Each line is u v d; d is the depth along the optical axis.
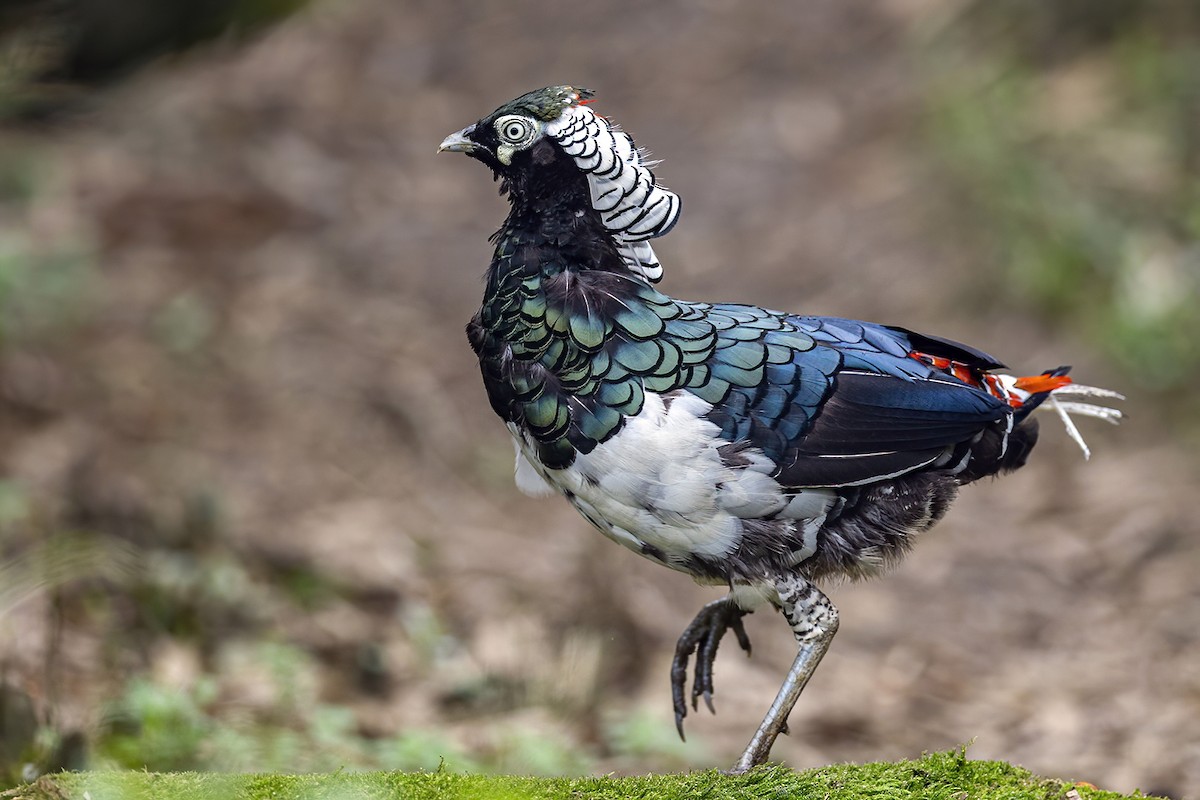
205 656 8.89
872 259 14.41
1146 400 12.37
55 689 7.60
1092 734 8.93
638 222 5.69
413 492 11.72
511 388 5.55
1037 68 15.98
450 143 5.70
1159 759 8.59
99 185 16.17
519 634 9.62
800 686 5.64
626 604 10.28
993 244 13.93
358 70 19.05
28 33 13.47
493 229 15.95
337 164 17.14
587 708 8.97
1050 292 13.32
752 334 5.59
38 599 8.79
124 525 10.34
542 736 8.45
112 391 12.55
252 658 8.91
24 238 14.57
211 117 17.89
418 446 12.32
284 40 19.73
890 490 5.75
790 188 15.90
